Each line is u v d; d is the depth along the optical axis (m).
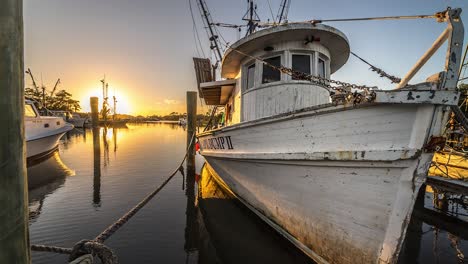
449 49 2.54
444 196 7.48
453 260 4.98
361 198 3.12
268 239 5.10
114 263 1.89
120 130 41.28
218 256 4.54
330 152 3.25
